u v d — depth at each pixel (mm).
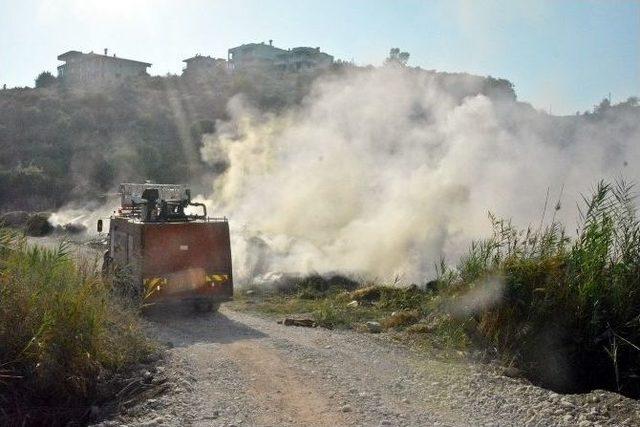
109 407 8195
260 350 10461
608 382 9773
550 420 7219
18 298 8938
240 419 7195
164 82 85125
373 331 12648
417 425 7008
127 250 15062
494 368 9500
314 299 17469
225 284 14523
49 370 8391
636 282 10180
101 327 9281
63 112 67312
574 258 10586
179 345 10859
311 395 8055
